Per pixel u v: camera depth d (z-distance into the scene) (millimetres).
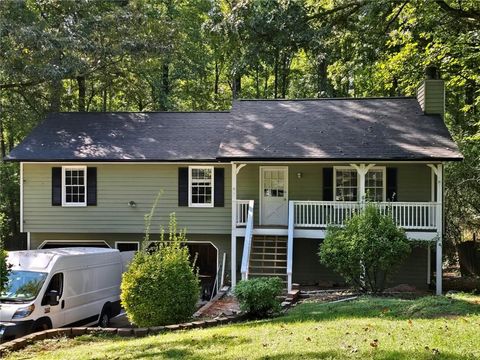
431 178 19250
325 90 31938
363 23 22250
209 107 38781
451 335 7852
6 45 22906
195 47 34344
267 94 40531
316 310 12070
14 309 11805
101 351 8594
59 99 27469
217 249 20438
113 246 20859
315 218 18172
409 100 21578
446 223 24547
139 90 30422
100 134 21484
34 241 21000
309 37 23672
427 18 20812
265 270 18922
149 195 20391
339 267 14977
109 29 26094
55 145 20734
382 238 14594
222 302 15945
